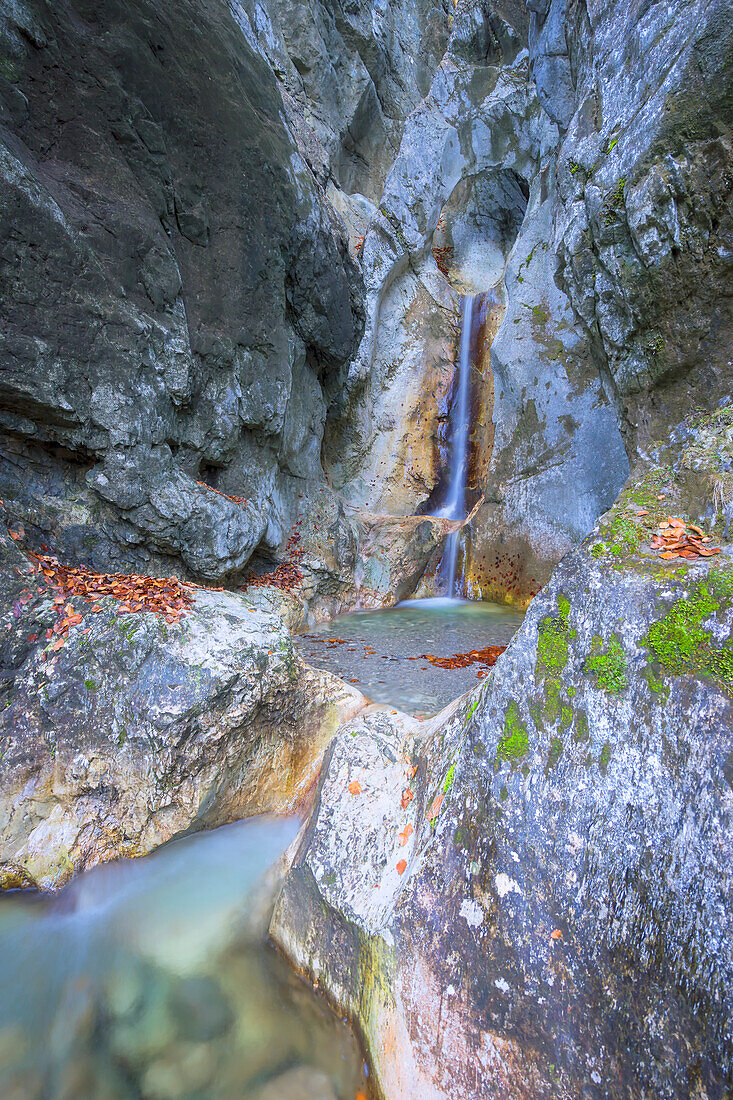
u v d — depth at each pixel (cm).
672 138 402
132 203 514
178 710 330
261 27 968
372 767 307
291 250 763
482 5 1045
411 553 908
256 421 699
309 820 315
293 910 274
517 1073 179
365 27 1227
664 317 441
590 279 550
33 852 312
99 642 355
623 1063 161
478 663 594
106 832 324
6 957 277
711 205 384
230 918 302
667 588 211
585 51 611
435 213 1082
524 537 872
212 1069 239
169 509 530
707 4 379
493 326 1020
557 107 764
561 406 838
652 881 172
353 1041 230
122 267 493
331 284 848
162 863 331
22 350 412
